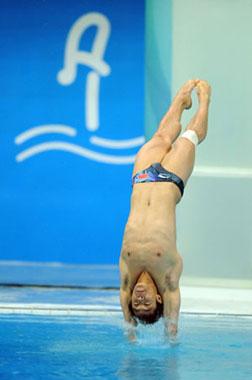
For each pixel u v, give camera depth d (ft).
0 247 145.28
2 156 144.87
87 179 144.87
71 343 74.23
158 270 68.39
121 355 69.15
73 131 144.87
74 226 144.97
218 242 115.85
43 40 144.87
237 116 116.47
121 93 144.25
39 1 144.87
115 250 144.77
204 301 103.86
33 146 144.97
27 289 112.16
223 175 115.65
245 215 115.65
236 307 99.19
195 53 116.88
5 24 144.77
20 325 83.56
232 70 116.47
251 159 116.67
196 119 78.84
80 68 144.66
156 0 117.60
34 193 145.18
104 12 144.05
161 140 77.82
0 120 145.07
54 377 61.00
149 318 68.64
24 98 145.07
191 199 115.85
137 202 71.92
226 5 116.47
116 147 144.66
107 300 102.06
